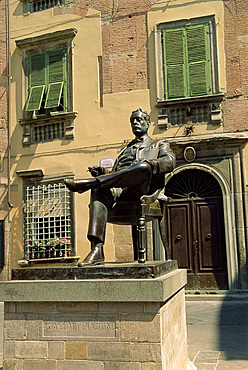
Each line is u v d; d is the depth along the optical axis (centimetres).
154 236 1225
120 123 1306
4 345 409
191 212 1223
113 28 1344
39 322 404
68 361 391
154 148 500
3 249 1398
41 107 1423
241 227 1162
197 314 934
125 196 455
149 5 1310
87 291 387
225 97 1212
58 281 398
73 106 1366
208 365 561
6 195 1423
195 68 1251
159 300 368
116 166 512
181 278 484
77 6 1399
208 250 1197
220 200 1203
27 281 409
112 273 397
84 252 1298
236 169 1180
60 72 1399
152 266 390
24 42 1441
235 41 1223
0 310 1086
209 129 1213
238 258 1159
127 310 382
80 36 1384
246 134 1172
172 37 1277
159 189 488
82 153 1341
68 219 1319
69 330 395
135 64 1307
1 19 1493
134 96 1296
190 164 1208
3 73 1480
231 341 693
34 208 1392
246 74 1202
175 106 1248
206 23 1252
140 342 376
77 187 447
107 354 382
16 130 1441
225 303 1072
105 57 1344
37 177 1390
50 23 1432
